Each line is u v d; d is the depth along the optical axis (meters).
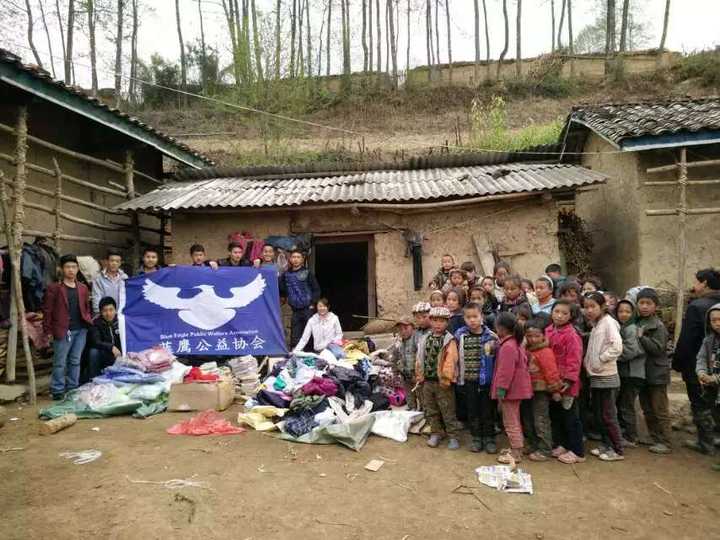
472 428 4.98
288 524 3.54
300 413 5.51
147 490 3.99
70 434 5.28
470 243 8.77
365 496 3.96
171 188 9.88
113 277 7.61
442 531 3.48
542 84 25.91
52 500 3.83
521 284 6.01
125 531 3.41
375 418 5.44
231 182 10.27
